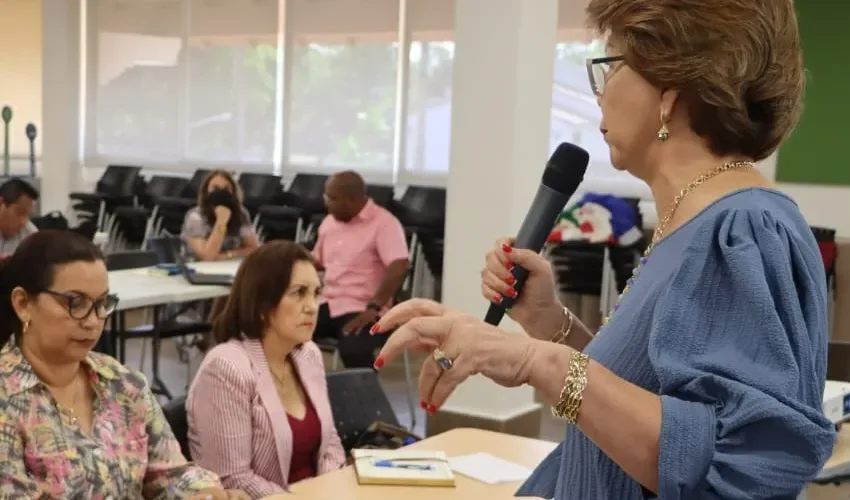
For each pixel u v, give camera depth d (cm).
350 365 467
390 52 858
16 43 1129
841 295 609
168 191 914
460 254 456
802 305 92
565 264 653
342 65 884
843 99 626
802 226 97
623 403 88
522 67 439
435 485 219
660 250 99
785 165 651
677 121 98
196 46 960
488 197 447
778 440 84
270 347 256
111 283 458
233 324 258
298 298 252
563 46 768
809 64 635
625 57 99
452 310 106
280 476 250
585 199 655
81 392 204
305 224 830
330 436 265
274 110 923
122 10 995
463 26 448
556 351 92
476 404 457
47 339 194
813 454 84
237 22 935
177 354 646
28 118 1133
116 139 1012
